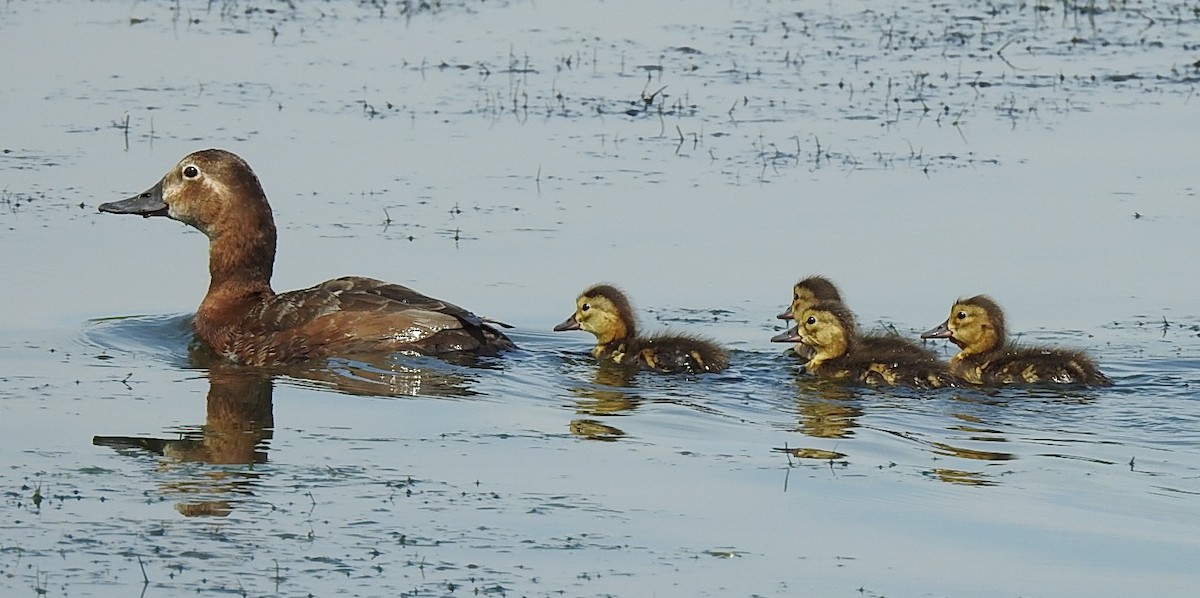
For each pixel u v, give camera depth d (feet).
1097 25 104.22
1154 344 54.34
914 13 108.06
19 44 95.66
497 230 65.67
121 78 88.58
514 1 110.93
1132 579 34.83
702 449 43.32
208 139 76.59
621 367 52.44
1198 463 42.86
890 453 43.32
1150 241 64.90
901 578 34.63
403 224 66.18
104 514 36.94
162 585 33.04
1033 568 35.29
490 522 37.14
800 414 47.26
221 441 42.73
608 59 94.68
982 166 74.49
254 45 96.84
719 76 90.99
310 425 44.60
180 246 64.59
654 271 61.93
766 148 77.15
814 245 64.54
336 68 91.61
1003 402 48.52
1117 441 44.78
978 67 93.45
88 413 45.24
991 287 60.34
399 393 48.01
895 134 79.82
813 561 35.47
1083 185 71.82
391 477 40.14
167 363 51.16
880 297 59.67
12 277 59.72
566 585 33.65
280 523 36.73
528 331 56.18
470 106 84.12
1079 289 60.03
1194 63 93.15
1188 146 77.46
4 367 50.14
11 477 39.40
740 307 58.95
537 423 45.42
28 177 70.79
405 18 105.09
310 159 74.69
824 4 111.04
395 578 33.76
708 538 36.65
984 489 40.47
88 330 54.49
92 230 64.90
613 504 38.65
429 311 51.29
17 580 33.17
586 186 71.36
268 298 53.16
